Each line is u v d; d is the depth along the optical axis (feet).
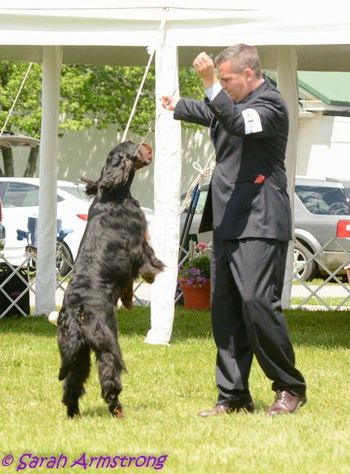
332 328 54.75
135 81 129.90
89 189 30.01
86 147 146.82
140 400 32.86
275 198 28.84
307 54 61.57
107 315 27.94
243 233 28.55
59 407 31.40
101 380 27.89
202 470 22.93
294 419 28.55
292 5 41.96
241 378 29.81
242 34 42.47
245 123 27.76
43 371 38.81
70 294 28.09
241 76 28.60
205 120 29.63
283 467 23.09
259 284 28.55
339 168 118.83
